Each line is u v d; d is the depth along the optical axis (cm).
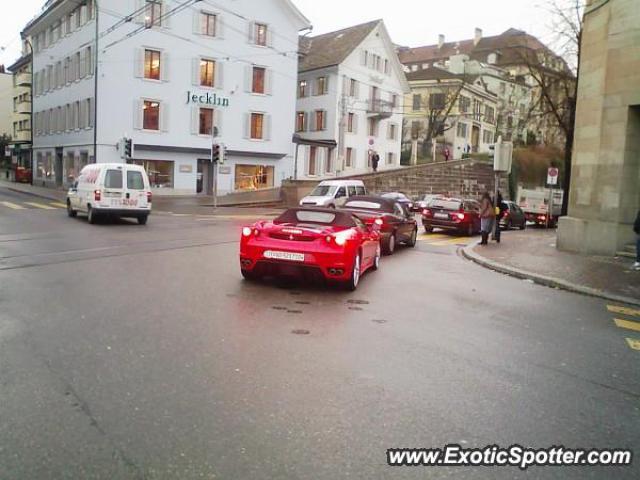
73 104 4016
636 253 1300
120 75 3606
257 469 334
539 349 636
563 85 3058
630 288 1051
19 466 327
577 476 350
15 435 363
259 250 899
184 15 3784
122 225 1895
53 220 1942
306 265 885
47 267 1004
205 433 377
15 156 6016
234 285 904
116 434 370
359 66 5031
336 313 752
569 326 764
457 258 1496
